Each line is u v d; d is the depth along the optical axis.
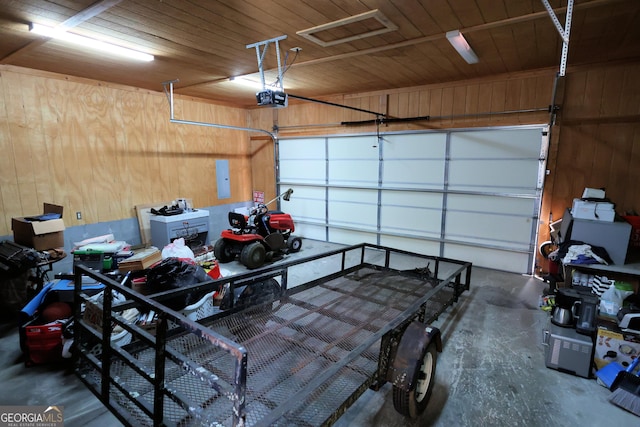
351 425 1.94
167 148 5.79
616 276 3.27
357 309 2.94
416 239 5.75
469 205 5.19
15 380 2.32
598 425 1.98
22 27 2.79
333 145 6.41
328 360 2.11
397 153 5.73
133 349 2.09
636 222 3.77
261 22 2.75
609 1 2.39
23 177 4.14
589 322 2.48
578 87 4.20
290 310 2.79
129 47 3.36
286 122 6.97
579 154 4.32
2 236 3.99
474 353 2.73
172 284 2.62
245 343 2.23
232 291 2.58
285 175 7.18
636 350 2.30
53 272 4.40
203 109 6.41
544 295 3.78
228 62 3.90
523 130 4.61
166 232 5.07
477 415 2.04
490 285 4.34
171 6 2.43
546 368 2.54
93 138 4.79
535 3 2.43
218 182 6.80
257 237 4.89
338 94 6.10
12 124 4.00
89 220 4.82
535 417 2.03
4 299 3.14
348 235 6.54
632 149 4.02
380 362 1.87
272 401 1.74
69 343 2.38
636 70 3.88
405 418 2.01
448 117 5.15
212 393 1.81
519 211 4.80
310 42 3.25
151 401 1.72
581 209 3.51
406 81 5.02
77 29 2.86
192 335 2.27
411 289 3.51
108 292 1.66
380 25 2.82
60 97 4.40
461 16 2.65
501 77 4.63
